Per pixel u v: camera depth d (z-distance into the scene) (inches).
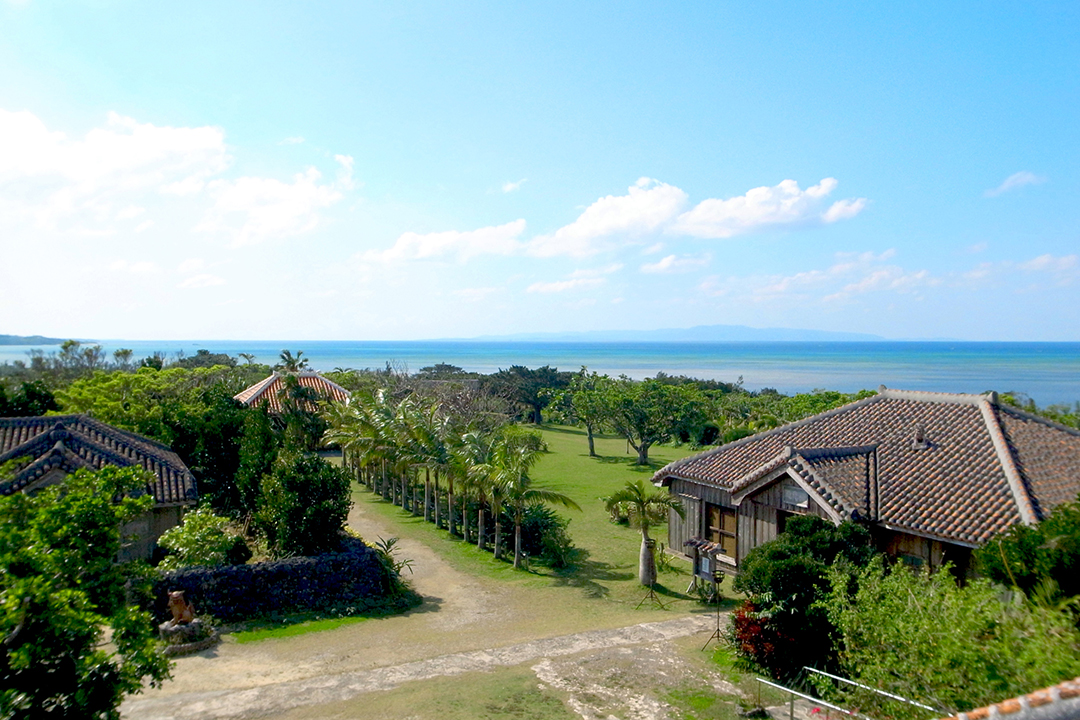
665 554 994.1
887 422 897.5
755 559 579.8
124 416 1312.7
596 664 568.7
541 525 1039.0
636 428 1895.9
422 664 570.3
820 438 916.0
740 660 557.9
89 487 402.0
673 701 491.8
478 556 1007.0
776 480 807.7
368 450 1333.7
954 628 369.7
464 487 1045.2
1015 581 437.7
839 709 421.7
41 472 772.6
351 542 841.5
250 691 504.1
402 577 888.3
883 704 401.4
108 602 376.2
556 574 922.1
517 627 703.1
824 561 569.0
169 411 1199.6
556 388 3095.5
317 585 751.7
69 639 310.8
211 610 692.7
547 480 1659.7
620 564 972.6
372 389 2215.8
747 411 2509.8
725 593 829.2
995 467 714.8
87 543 370.0
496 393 2859.3
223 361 3718.0
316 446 1761.8
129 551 807.7
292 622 700.7
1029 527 472.4
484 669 556.7
